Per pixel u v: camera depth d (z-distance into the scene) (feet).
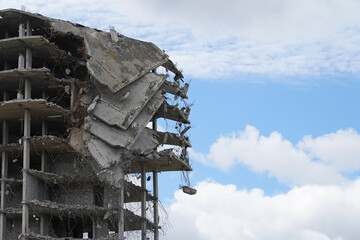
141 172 250.57
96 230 230.48
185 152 261.44
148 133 242.58
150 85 241.35
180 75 265.34
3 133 233.35
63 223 239.30
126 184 232.32
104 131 228.22
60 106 234.58
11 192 234.38
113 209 223.51
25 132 227.20
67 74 246.88
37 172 226.58
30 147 232.53
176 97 261.24
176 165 258.78
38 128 244.63
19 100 223.51
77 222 240.12
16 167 242.17
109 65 239.71
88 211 226.17
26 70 226.17
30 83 232.32
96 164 226.38
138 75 241.96
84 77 249.34
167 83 253.03
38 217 229.25
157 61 252.62
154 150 240.53
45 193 235.81
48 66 247.70
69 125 233.96
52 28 234.99
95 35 248.32
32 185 226.79
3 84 234.38
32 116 233.96
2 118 233.76
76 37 240.53
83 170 235.61
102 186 237.25
